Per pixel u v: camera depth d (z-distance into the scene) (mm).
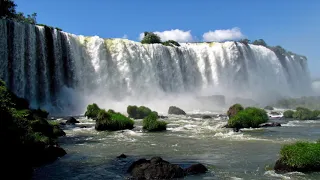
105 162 16422
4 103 15164
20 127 15711
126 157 17625
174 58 63406
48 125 23547
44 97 45844
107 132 27344
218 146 20797
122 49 56438
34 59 45281
